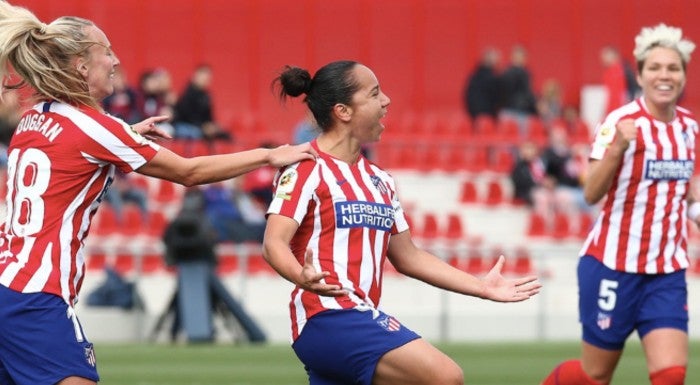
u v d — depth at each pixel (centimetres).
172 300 4969
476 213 6531
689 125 2530
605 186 2450
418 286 5728
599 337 2533
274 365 4166
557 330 5528
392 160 6944
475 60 7856
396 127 7144
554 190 6469
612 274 2505
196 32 7838
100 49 1925
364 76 2006
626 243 2492
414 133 7131
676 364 2428
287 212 1956
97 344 4975
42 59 1888
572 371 2588
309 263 1842
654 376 2436
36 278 1855
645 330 2478
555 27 7881
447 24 7850
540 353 4672
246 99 7825
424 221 6247
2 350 1878
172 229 4847
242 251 5450
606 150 2503
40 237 1869
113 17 7800
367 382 1945
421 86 7831
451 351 4756
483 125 7075
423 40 7844
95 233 6034
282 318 5375
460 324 5497
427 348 1925
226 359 4359
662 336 2445
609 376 2570
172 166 1916
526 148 6525
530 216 6444
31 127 1909
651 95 2505
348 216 1970
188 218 4844
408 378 1922
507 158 6944
